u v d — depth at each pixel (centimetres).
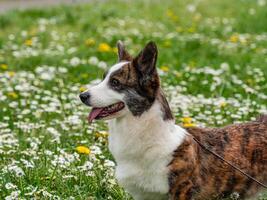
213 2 1841
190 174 567
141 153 564
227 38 1421
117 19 1591
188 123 794
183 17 1659
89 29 1474
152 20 1608
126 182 580
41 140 761
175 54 1223
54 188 642
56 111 854
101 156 698
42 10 1648
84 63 1134
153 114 559
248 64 1164
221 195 590
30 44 1276
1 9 1834
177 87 969
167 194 574
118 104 567
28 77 1025
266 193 612
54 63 1148
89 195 636
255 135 603
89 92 568
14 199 588
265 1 1845
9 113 871
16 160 696
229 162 585
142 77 559
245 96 966
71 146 744
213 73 1038
